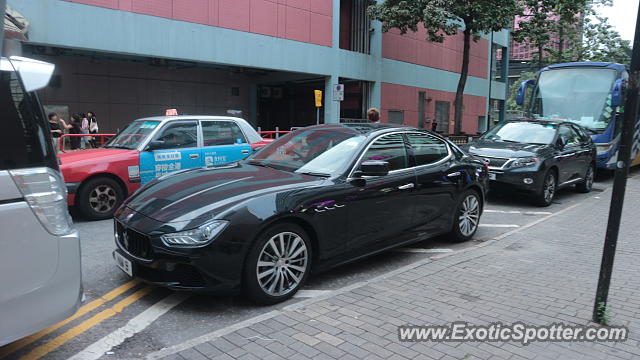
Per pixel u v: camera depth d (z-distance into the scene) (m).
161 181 4.89
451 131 30.14
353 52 21.66
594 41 34.03
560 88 14.21
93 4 13.26
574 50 34.62
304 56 19.25
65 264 2.89
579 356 3.23
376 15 20.97
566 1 21.30
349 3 23.62
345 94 24.30
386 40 23.69
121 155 7.46
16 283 2.65
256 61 17.52
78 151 7.99
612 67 13.75
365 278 4.96
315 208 4.34
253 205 3.97
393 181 5.18
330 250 4.55
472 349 3.30
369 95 23.38
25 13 12.09
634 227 7.35
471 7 19.94
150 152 7.76
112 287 4.50
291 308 3.94
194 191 4.35
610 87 13.51
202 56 15.88
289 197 4.20
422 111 27.25
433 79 27.77
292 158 5.24
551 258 5.59
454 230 6.24
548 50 32.97
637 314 3.94
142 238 3.96
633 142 3.54
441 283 4.63
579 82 14.00
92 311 3.96
